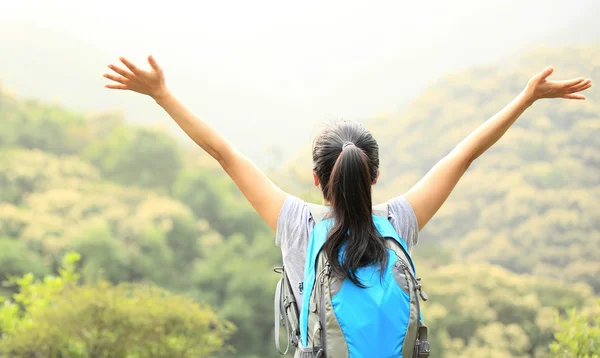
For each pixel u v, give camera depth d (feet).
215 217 160.56
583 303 127.24
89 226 127.75
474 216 197.26
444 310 119.55
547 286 134.41
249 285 119.24
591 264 168.66
